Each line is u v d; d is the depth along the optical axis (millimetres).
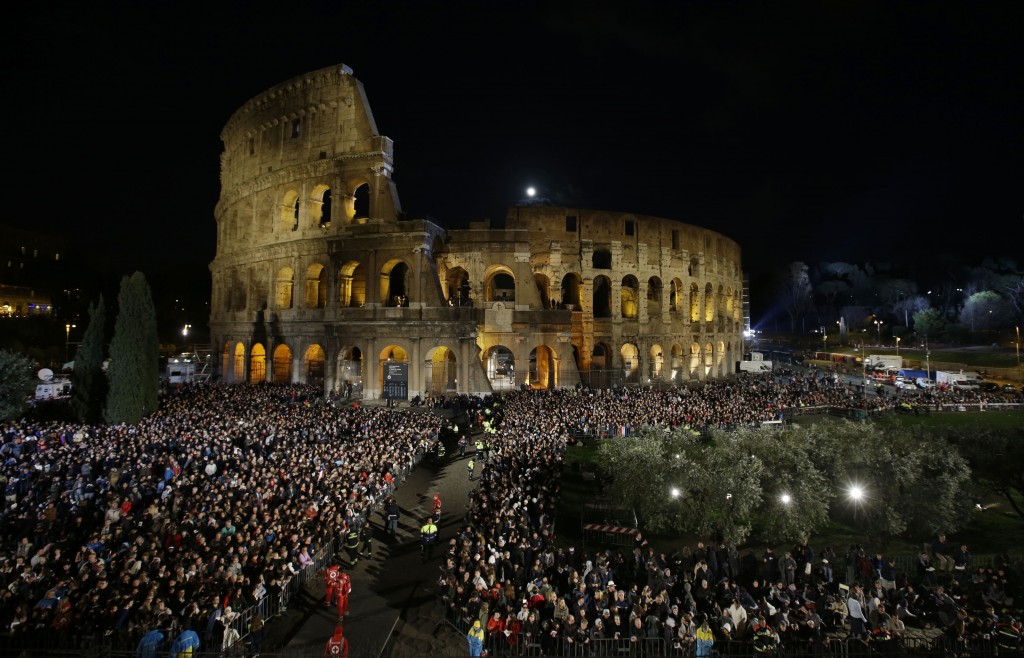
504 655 15969
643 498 26641
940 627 19000
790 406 52781
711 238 88438
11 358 40469
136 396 42000
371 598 20969
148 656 13961
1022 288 121500
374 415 42906
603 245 73125
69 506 23156
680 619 17875
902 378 80312
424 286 57625
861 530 26703
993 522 29406
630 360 80188
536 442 35812
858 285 166500
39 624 14711
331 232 62531
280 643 17797
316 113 65500
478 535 21562
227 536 20391
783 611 18125
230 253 73812
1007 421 51250
